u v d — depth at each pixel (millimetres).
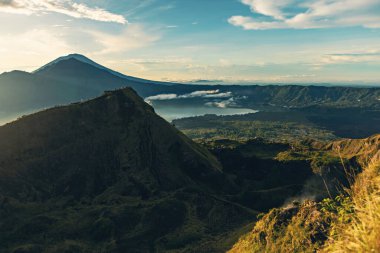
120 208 186125
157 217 180250
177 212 186875
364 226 6488
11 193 189625
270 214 54750
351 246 6504
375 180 7711
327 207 12875
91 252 155250
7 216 173500
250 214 187125
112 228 168625
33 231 163000
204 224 179625
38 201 194500
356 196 8141
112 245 159250
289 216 50312
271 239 48375
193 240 163375
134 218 179750
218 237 164375
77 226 170875
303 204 50094
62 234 163500
